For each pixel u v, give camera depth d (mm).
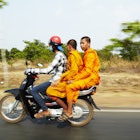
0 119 7480
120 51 11359
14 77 17219
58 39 6855
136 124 7152
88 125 7055
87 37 6867
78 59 6711
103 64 21281
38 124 7105
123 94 11523
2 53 14586
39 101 6797
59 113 6875
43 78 17016
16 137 6113
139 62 21188
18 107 7418
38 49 28766
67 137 6137
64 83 6777
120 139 6012
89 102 6938
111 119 7609
